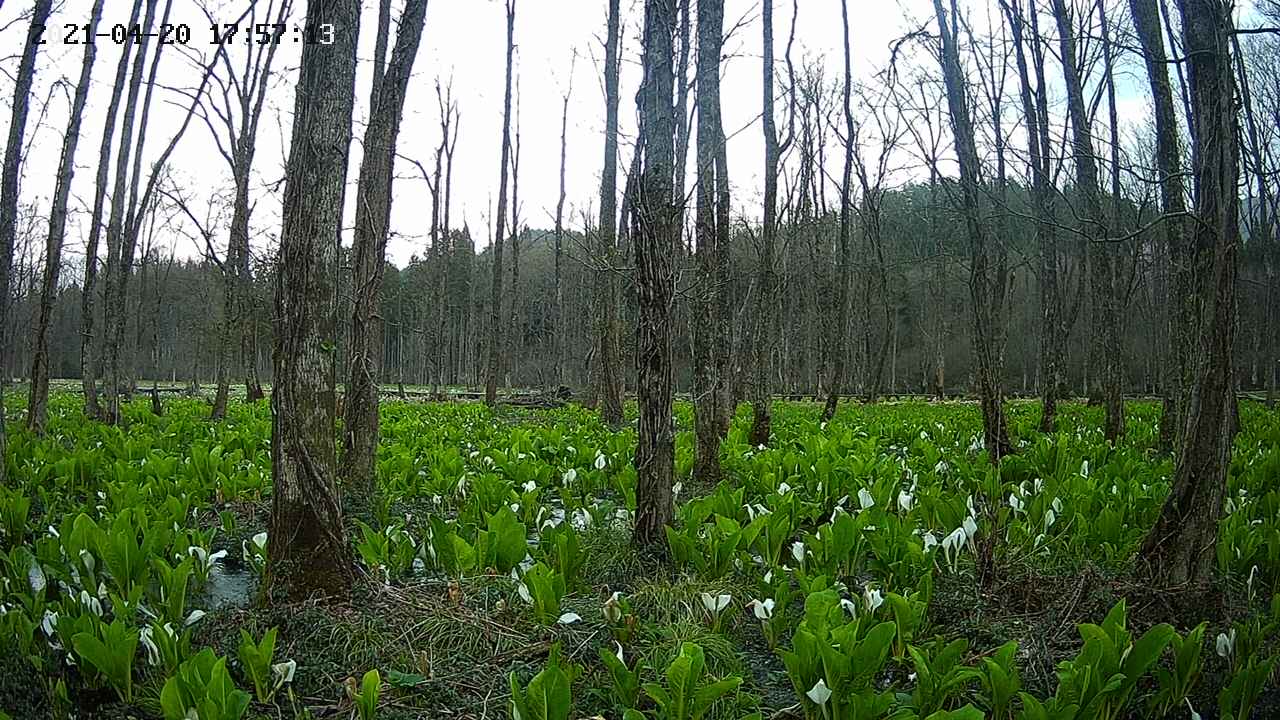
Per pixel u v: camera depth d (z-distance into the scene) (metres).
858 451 8.89
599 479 7.48
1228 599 4.12
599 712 3.43
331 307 4.54
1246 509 5.48
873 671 3.00
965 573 4.74
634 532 5.46
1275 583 4.64
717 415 8.88
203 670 3.02
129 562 4.23
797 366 32.09
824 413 15.42
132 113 13.73
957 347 36.50
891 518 4.87
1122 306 12.09
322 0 4.50
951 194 10.06
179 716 2.85
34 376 11.17
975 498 6.86
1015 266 11.88
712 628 4.16
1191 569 4.09
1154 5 7.80
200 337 29.58
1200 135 4.21
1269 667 3.11
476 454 9.02
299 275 4.43
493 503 6.32
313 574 4.31
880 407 21.05
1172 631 3.01
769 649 4.17
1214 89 4.17
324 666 3.73
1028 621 4.22
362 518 6.64
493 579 4.70
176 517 5.37
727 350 9.92
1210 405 4.10
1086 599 4.24
